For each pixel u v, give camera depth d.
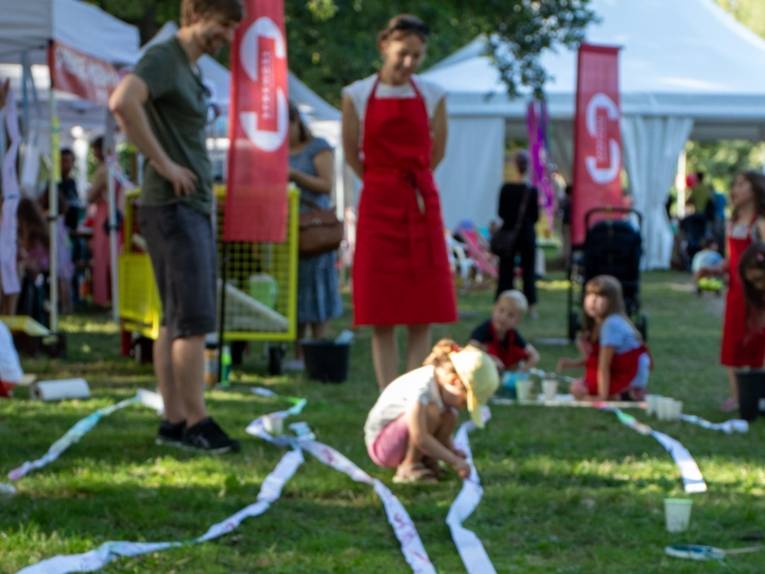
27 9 12.16
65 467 6.88
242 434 8.16
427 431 6.70
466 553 5.27
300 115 11.94
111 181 15.87
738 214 10.00
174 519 5.79
